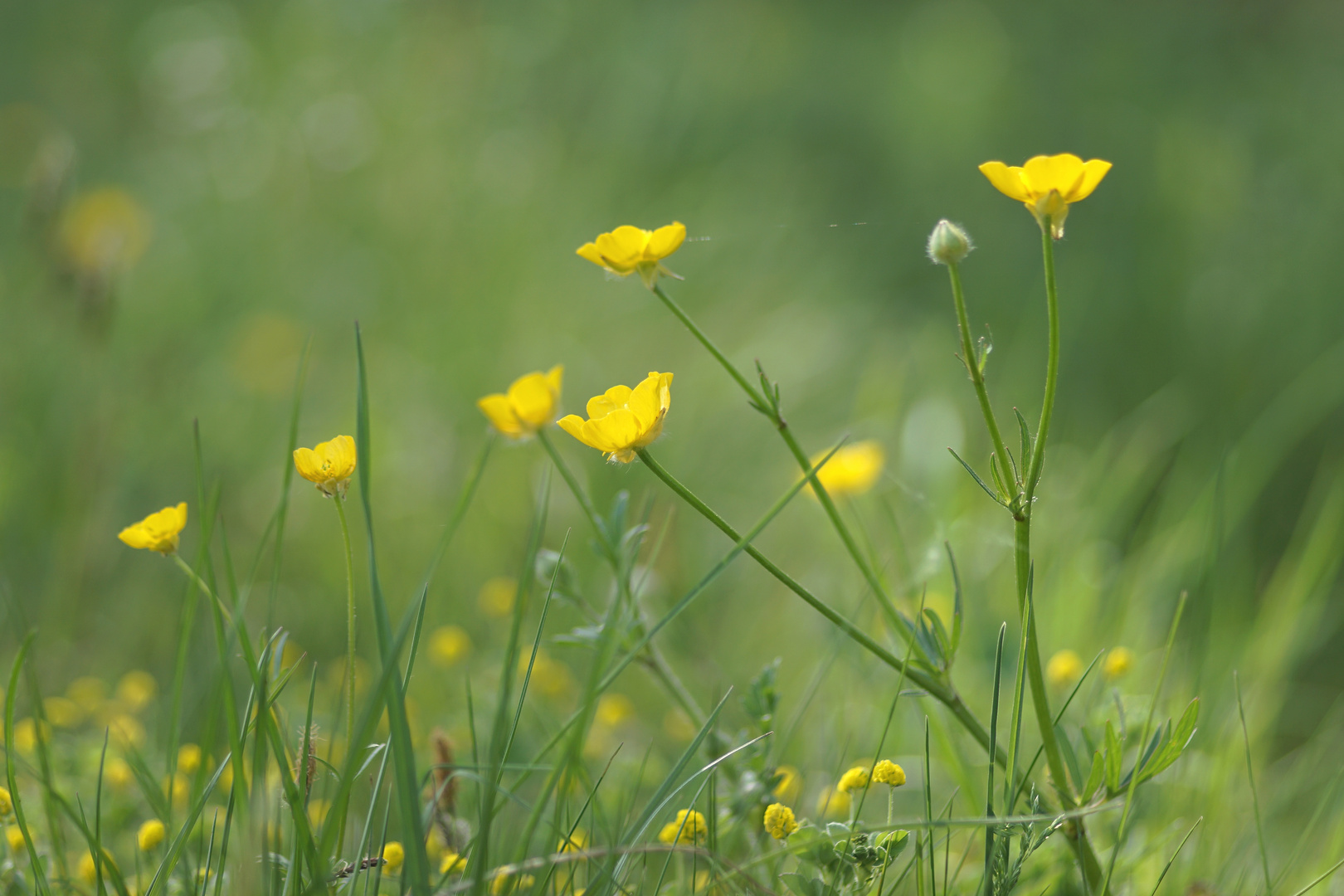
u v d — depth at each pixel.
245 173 5.16
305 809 1.24
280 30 5.86
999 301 4.71
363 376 1.23
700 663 2.68
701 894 1.39
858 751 2.23
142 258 4.45
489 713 2.20
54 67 5.89
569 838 1.29
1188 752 1.96
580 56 6.24
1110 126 6.25
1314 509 3.39
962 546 2.79
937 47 7.34
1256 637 2.57
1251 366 4.00
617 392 1.33
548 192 5.04
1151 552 2.94
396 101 5.30
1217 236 4.67
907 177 6.02
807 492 3.14
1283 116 5.99
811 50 7.42
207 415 3.80
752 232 5.11
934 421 3.26
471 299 4.29
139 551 3.11
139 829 1.82
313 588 3.09
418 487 3.43
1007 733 2.07
